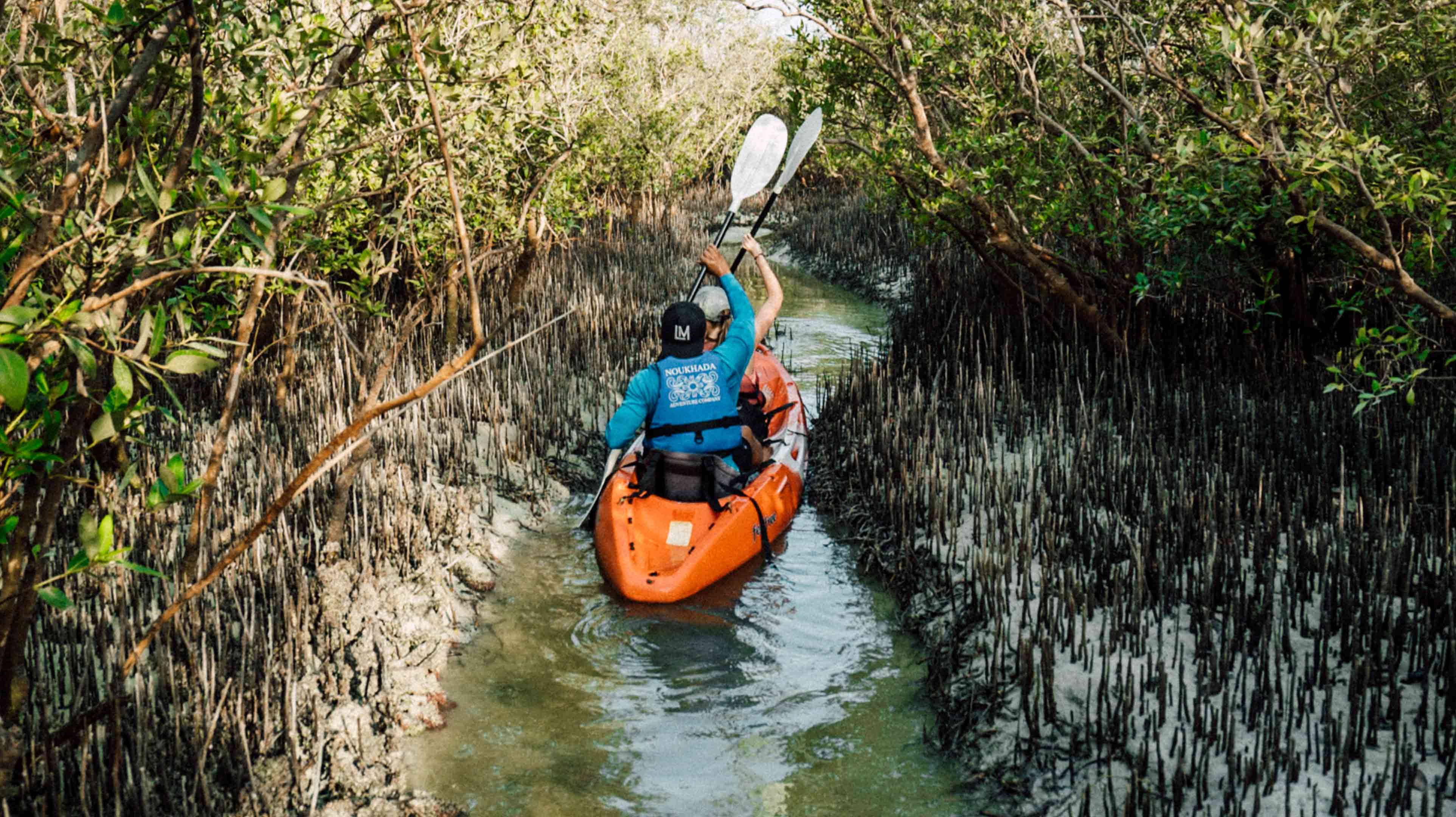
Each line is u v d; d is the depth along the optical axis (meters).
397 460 5.38
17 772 2.74
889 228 12.59
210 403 5.82
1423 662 3.29
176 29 2.69
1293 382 5.84
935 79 6.23
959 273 9.66
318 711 3.42
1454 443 4.88
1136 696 3.40
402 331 4.88
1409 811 2.71
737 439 4.93
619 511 4.69
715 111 17.53
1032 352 6.96
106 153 2.47
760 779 3.29
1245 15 4.67
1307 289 6.07
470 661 3.97
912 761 3.39
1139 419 5.50
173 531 4.23
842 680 3.88
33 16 2.87
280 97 2.62
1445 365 5.21
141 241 2.28
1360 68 5.18
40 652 3.40
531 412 6.25
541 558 4.93
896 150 6.20
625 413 4.68
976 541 4.57
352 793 3.13
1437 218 4.16
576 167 7.85
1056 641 3.75
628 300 9.78
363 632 3.94
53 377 2.33
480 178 6.45
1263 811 2.86
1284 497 4.44
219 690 3.33
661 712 3.66
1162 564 4.09
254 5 3.46
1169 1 5.16
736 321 5.05
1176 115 5.63
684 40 15.75
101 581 3.70
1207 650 3.53
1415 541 4.10
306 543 4.41
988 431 5.86
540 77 5.10
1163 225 5.03
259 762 3.16
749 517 4.73
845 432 6.29
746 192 6.40
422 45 2.78
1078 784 3.12
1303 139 4.47
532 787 3.23
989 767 3.28
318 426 5.38
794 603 4.47
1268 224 5.45
